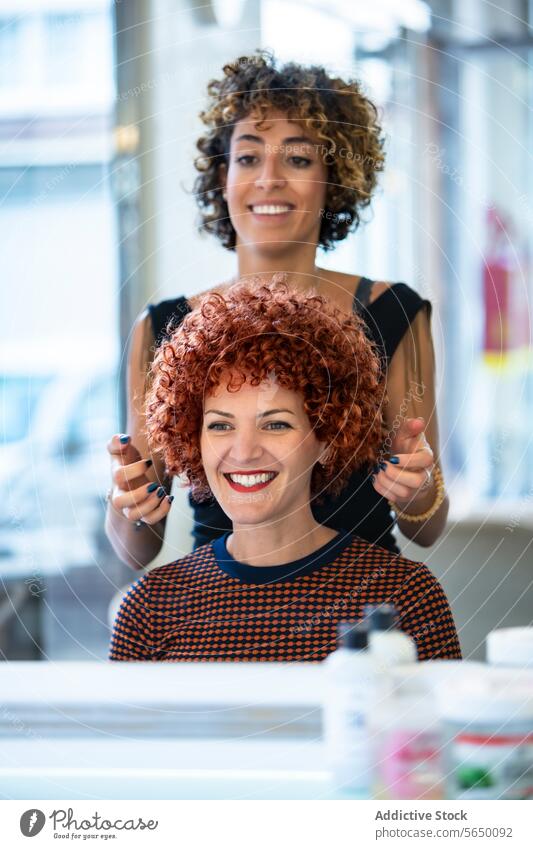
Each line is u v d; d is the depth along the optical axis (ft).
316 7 7.78
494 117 10.84
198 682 2.88
